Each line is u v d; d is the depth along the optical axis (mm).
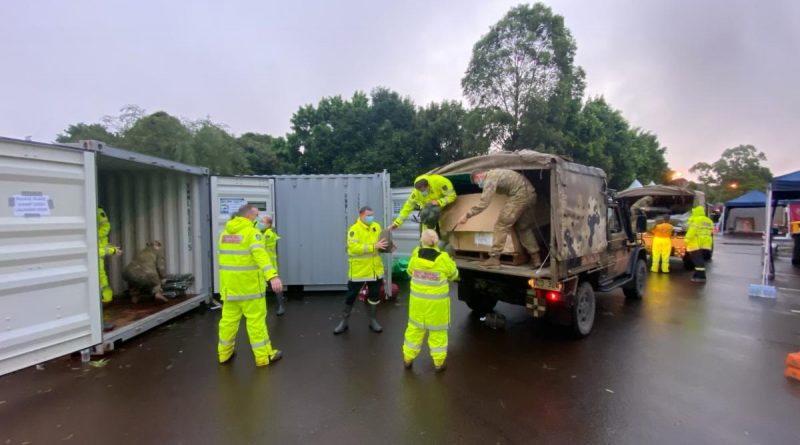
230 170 18078
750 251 16516
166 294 6508
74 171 4242
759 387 3752
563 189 4613
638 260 7398
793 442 2852
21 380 3982
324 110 27172
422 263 4094
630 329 5617
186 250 7008
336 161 25062
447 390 3719
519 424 3111
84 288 4348
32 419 3229
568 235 4715
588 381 3904
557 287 4488
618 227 6781
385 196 7840
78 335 4285
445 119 23719
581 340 5156
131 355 4680
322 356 4629
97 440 2922
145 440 2918
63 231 4141
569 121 23125
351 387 3791
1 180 3643
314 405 3434
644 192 12172
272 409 3367
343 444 2852
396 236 10148
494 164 4980
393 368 4262
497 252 4953
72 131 19016
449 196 5480
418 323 4109
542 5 21094
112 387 3818
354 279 5406
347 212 8070
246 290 4203
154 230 6957
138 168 6359
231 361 4480
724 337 5242
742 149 42938
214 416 3256
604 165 24656
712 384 3824
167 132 16297
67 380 3979
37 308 3906
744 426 3072
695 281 9422
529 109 20734
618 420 3166
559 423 3125
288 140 27438
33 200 3871
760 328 5645
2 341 3625
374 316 5594
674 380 3918
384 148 24312
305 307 7051
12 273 3709
